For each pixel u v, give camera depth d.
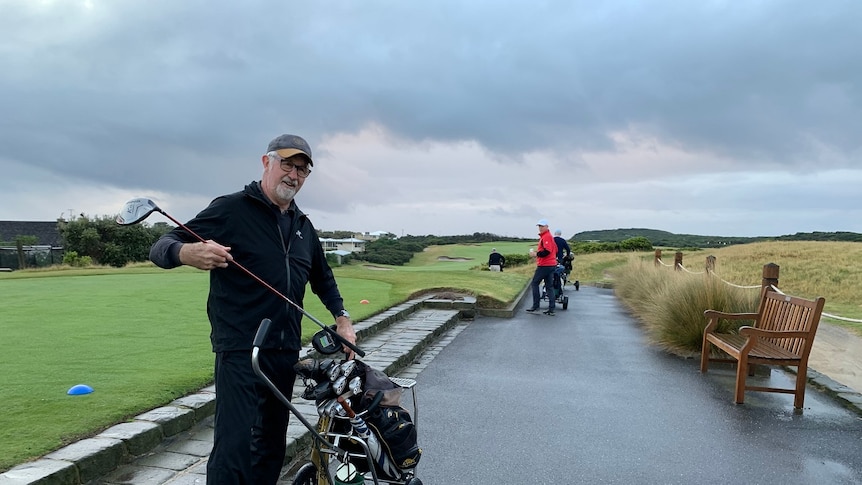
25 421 4.29
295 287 3.43
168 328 8.29
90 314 9.56
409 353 8.39
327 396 3.25
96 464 3.78
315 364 3.33
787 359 6.40
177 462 4.14
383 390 3.43
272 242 3.36
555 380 7.47
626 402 6.54
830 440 5.39
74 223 44.16
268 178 3.38
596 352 9.26
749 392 7.02
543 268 13.67
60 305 10.64
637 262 20.44
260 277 3.29
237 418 3.15
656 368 8.19
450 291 14.83
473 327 11.73
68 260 37.34
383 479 3.49
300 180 3.41
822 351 9.28
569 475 4.55
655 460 4.88
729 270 24.75
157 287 14.12
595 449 5.10
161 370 5.83
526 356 8.91
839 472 4.68
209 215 3.30
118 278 17.08
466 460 4.82
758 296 9.69
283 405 3.43
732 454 5.03
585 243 47.03
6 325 8.45
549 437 5.38
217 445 3.15
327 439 3.31
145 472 3.96
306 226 3.70
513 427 5.65
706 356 7.98
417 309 12.95
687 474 4.61
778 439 5.41
